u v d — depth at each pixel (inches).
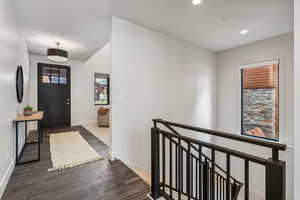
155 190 69.3
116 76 104.2
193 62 157.3
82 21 110.0
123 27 106.9
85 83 235.5
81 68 231.3
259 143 38.6
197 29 122.2
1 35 69.4
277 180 34.5
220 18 104.9
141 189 73.8
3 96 72.3
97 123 231.1
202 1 86.8
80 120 231.1
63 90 215.9
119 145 105.7
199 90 164.2
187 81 152.4
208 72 173.5
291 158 125.3
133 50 112.2
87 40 144.6
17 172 86.3
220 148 47.9
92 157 107.0
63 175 83.9
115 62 103.6
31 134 169.9
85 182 77.8
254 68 151.8
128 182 78.7
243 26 116.3
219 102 180.1
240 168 157.5
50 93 205.8
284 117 130.8
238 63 162.2
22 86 124.1
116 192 70.9
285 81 129.8
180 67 145.5
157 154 71.3
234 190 94.3
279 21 107.9
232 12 97.3
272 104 139.9
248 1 86.1
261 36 134.6
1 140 68.6
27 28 120.5
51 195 67.4
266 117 143.9
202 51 166.2
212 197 52.4
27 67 162.6
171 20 107.9
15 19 96.3
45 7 92.8
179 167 65.9
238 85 162.4
